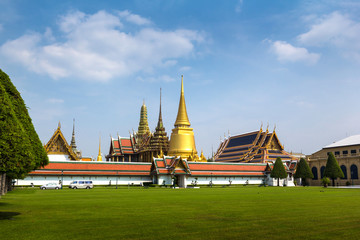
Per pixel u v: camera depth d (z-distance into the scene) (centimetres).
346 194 5762
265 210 3016
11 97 4897
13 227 2122
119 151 16750
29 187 9556
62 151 11925
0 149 2761
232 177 11831
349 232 1948
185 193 6147
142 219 2450
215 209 3112
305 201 4075
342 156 12544
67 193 6097
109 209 3117
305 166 11956
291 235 1867
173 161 11069
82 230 2016
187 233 1922
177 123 14950
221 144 16488
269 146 13862
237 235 1867
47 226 2155
